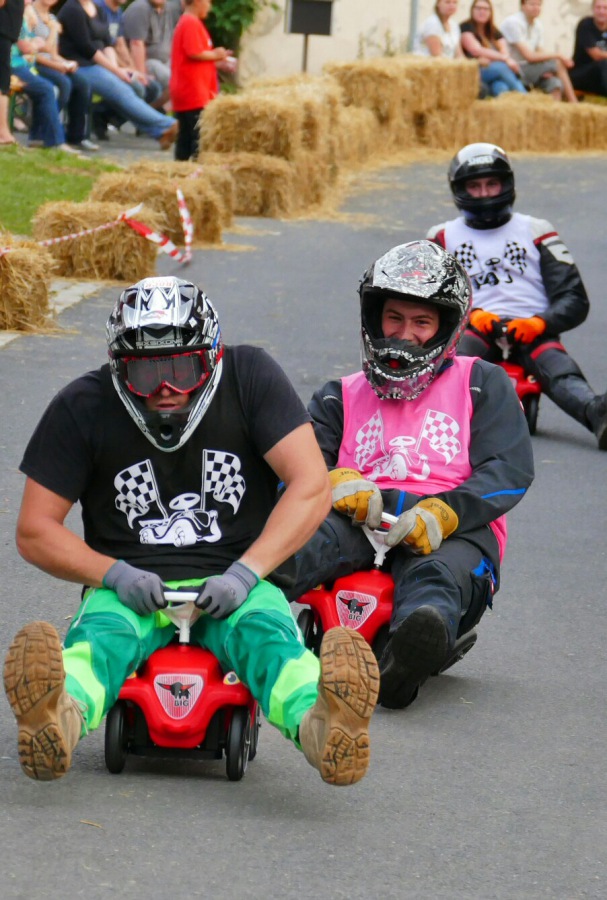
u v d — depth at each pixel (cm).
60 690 880
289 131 4278
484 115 6022
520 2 6675
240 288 3200
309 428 1050
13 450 1947
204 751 1023
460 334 1320
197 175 3834
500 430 1300
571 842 965
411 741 1137
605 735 1181
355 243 3878
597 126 6241
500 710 1224
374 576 1260
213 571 1036
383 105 5634
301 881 870
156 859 885
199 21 4556
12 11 4209
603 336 3050
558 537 1802
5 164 4078
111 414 1031
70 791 984
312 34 6631
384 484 1306
